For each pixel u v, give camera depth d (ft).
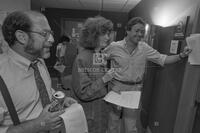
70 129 2.09
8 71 1.89
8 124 1.82
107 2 5.00
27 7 4.95
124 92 4.47
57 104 2.08
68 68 4.70
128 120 4.90
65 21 4.80
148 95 5.57
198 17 3.24
